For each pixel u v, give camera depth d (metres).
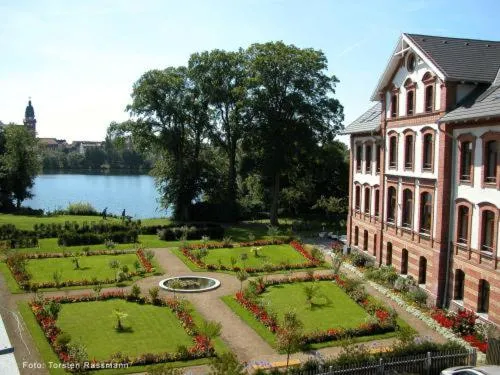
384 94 33.59
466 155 25.34
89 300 26.75
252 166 55.50
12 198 73.19
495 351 19.95
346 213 60.28
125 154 168.62
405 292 28.92
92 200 93.81
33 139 73.38
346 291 29.28
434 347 18.86
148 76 53.56
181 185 55.34
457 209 25.83
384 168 33.91
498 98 22.95
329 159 58.62
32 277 30.91
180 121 55.31
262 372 16.95
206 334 20.27
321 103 51.91
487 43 30.20
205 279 32.03
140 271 32.91
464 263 25.19
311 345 21.53
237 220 58.53
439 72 26.19
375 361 17.72
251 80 48.84
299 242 43.19
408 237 30.73
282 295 28.64
